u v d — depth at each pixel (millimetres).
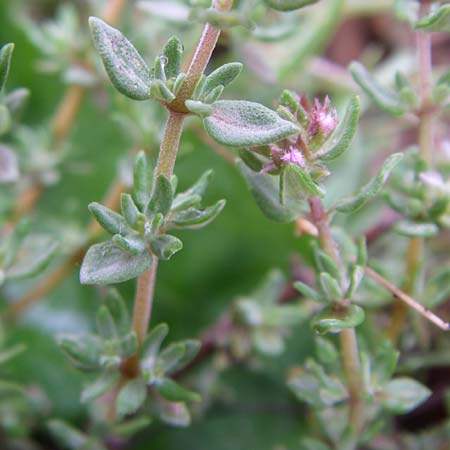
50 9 189
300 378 109
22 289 146
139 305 100
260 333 128
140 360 102
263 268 145
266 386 139
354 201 94
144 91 87
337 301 96
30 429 132
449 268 114
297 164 89
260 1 86
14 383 129
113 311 103
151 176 92
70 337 102
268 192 98
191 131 141
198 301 145
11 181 121
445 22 100
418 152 114
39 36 145
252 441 135
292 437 135
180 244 88
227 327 130
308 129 91
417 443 124
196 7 84
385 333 120
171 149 89
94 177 153
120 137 152
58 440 126
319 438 127
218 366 130
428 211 111
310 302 130
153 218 88
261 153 92
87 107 151
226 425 135
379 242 147
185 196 94
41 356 137
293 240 142
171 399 101
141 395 101
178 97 88
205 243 144
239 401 137
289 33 128
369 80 112
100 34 86
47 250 114
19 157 141
